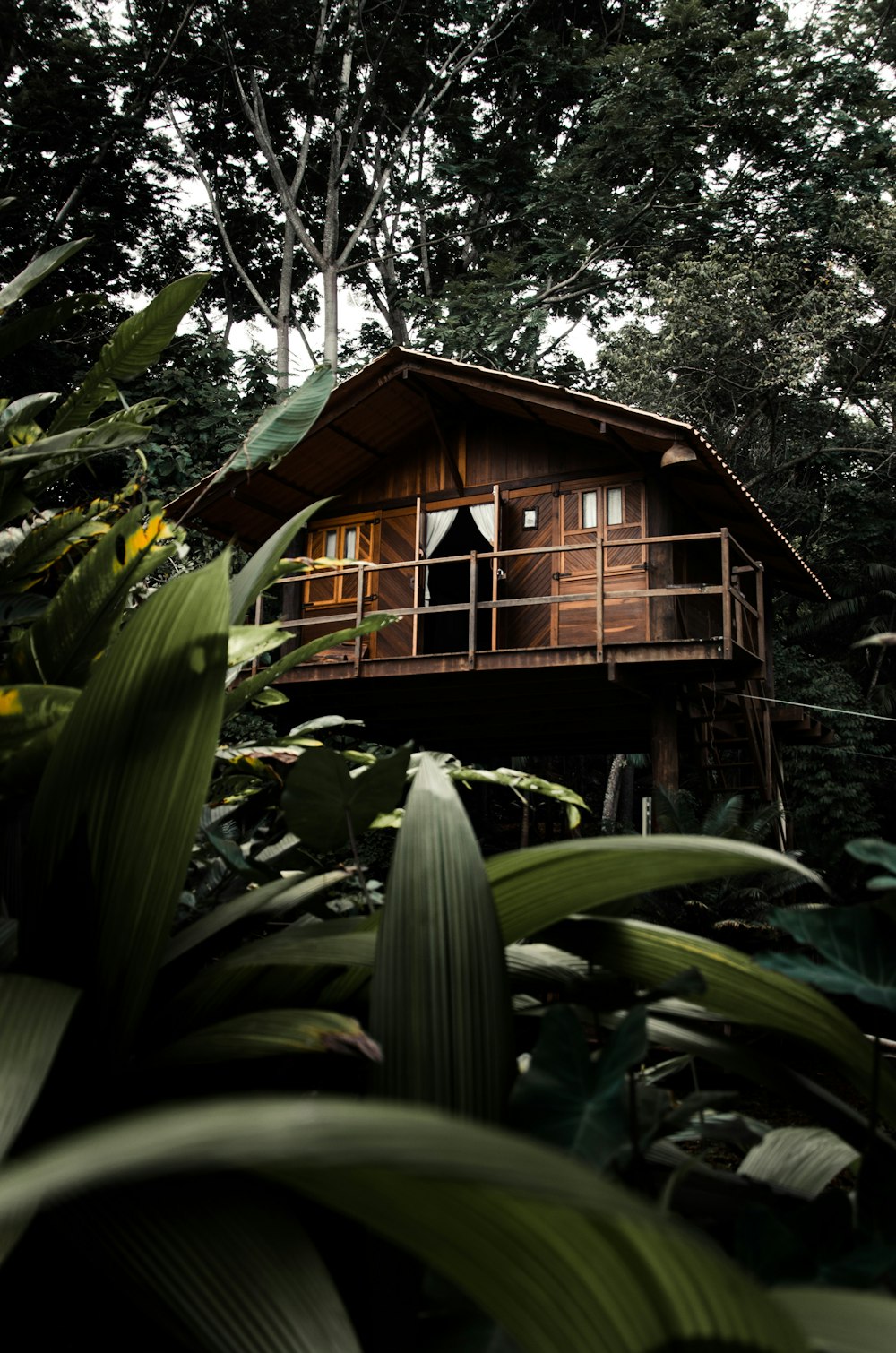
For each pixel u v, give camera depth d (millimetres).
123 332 1802
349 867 1386
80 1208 721
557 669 7543
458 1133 375
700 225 18031
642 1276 469
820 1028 987
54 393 1797
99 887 950
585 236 18234
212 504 9391
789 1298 547
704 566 9969
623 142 17969
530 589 8953
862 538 18703
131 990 939
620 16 20906
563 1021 809
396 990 833
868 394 18172
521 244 19062
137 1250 697
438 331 17547
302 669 8469
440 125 19969
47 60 16781
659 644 7223
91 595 1306
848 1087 3859
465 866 917
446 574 11719
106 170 16688
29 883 989
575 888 977
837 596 19422
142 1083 977
